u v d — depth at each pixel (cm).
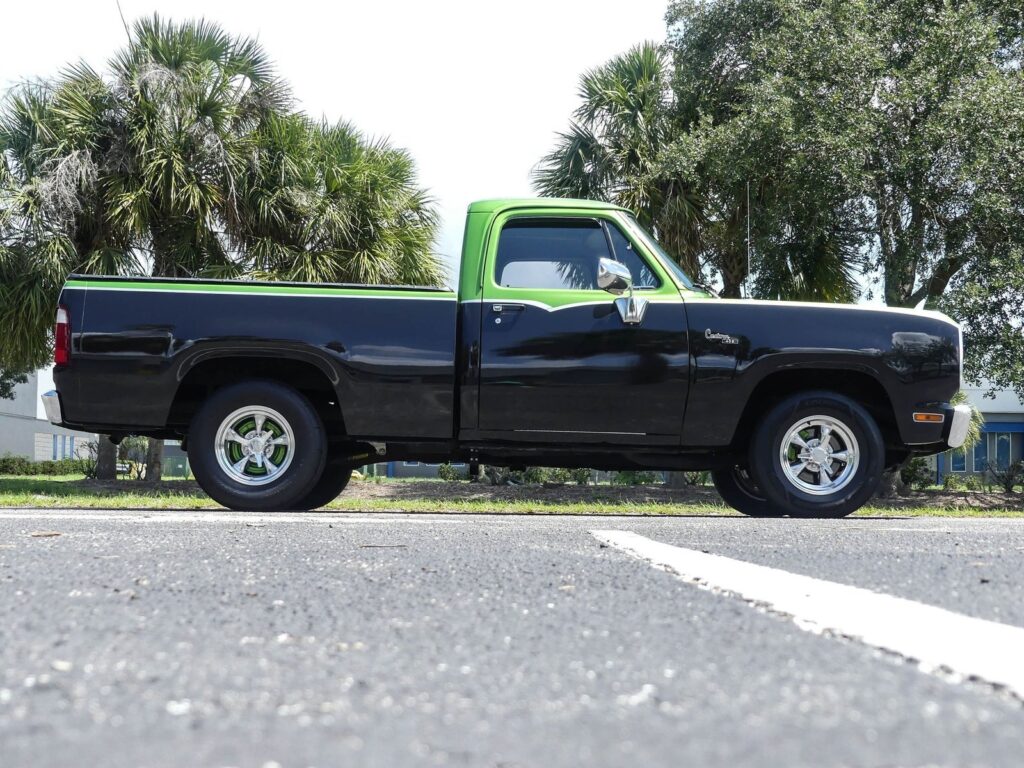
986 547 261
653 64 1410
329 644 126
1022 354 1144
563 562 219
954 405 453
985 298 1134
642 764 72
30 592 169
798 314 448
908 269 1214
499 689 100
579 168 1372
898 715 88
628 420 444
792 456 454
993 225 1160
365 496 1261
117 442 466
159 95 1183
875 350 444
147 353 440
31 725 84
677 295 452
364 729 83
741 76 1405
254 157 1204
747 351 443
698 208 1359
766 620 144
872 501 1286
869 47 1170
